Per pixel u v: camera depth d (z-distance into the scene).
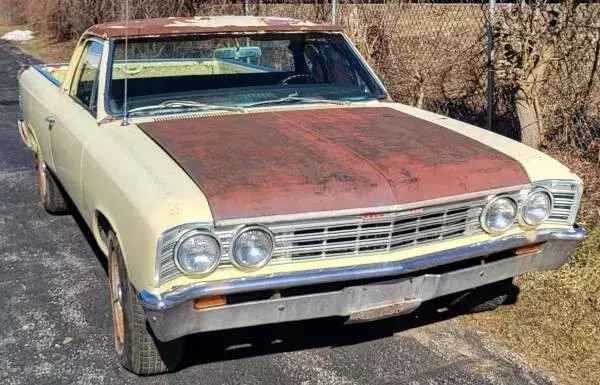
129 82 4.26
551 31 5.58
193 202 2.92
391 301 3.29
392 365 3.72
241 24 4.62
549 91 6.04
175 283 2.91
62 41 18.81
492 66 6.13
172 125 3.87
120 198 3.27
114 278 3.70
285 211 2.99
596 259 4.66
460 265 3.44
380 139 3.67
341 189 3.11
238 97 4.32
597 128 6.19
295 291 3.11
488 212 3.41
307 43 4.74
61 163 4.75
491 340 3.96
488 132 4.06
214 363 3.74
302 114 4.16
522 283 4.53
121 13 13.35
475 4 6.89
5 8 25.11
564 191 3.56
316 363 3.74
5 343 3.97
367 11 7.85
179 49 4.44
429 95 7.32
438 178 3.29
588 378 3.57
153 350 3.44
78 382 3.57
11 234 5.74
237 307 3.01
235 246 2.94
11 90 12.95
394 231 3.19
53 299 4.54
